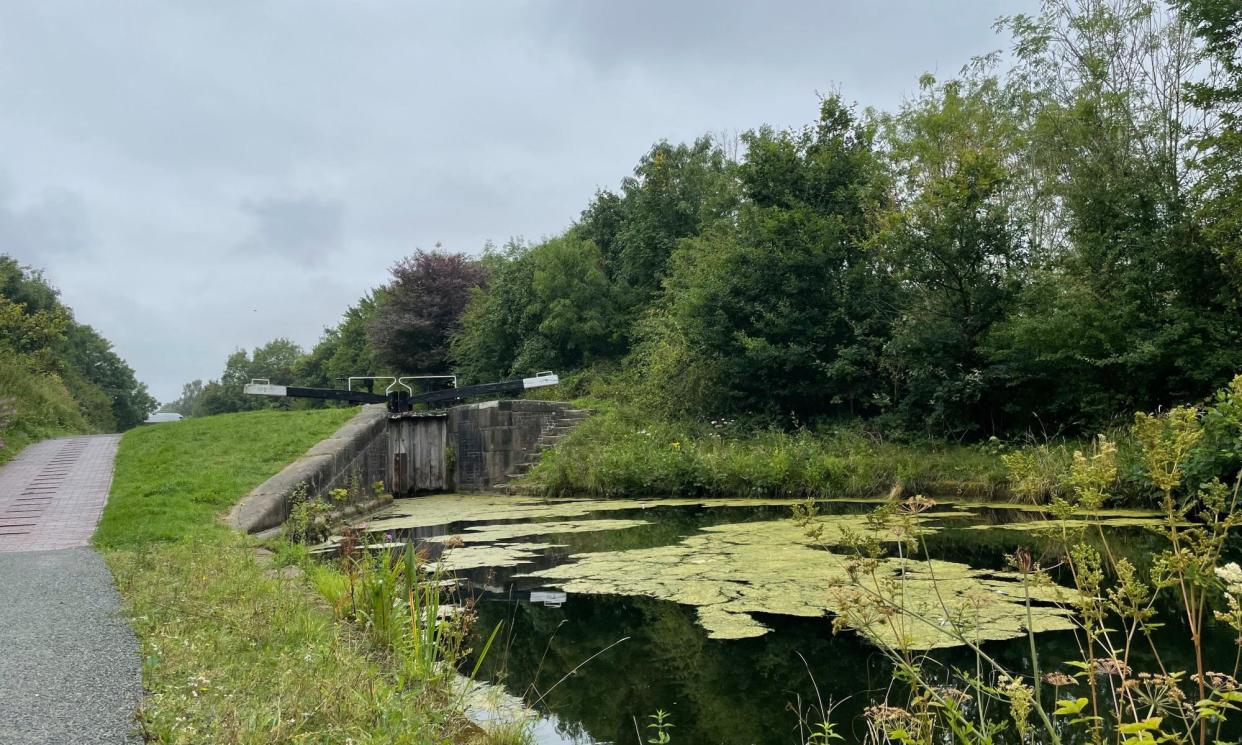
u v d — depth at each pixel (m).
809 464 12.31
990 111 16.81
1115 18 15.20
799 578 6.21
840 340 15.20
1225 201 10.91
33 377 22.59
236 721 2.71
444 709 3.28
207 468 12.12
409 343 31.44
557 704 3.77
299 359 56.12
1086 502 2.23
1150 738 1.99
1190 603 2.05
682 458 13.34
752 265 15.57
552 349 23.45
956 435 13.41
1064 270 13.42
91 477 12.48
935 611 5.01
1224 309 11.72
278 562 6.86
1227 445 8.29
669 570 6.73
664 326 19.06
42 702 3.15
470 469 17.02
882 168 16.97
